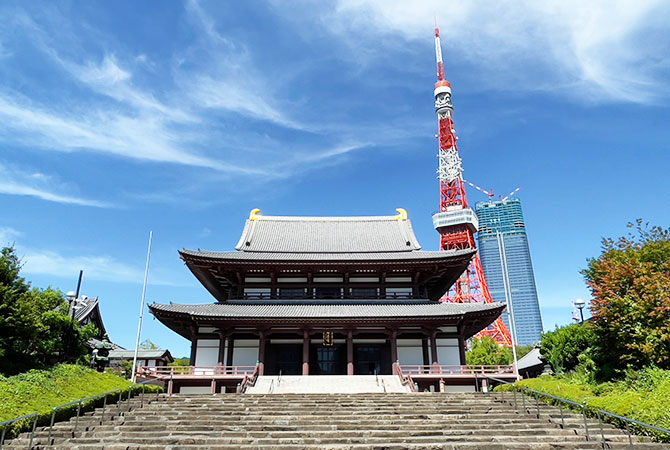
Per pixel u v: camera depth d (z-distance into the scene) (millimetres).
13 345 30500
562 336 42125
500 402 28266
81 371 30625
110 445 18641
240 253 53000
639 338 29234
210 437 20297
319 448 18359
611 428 21906
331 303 50219
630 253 32594
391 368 47750
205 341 47875
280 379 40906
